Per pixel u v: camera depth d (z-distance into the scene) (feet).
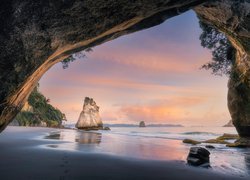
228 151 65.21
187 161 42.91
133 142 86.63
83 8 38.58
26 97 47.96
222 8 59.16
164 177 32.32
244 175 35.06
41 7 36.24
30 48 36.96
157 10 44.75
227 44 89.45
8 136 85.97
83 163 37.91
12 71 35.63
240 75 82.64
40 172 30.09
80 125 240.94
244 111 82.23
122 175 31.89
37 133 110.73
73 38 41.83
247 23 59.72
